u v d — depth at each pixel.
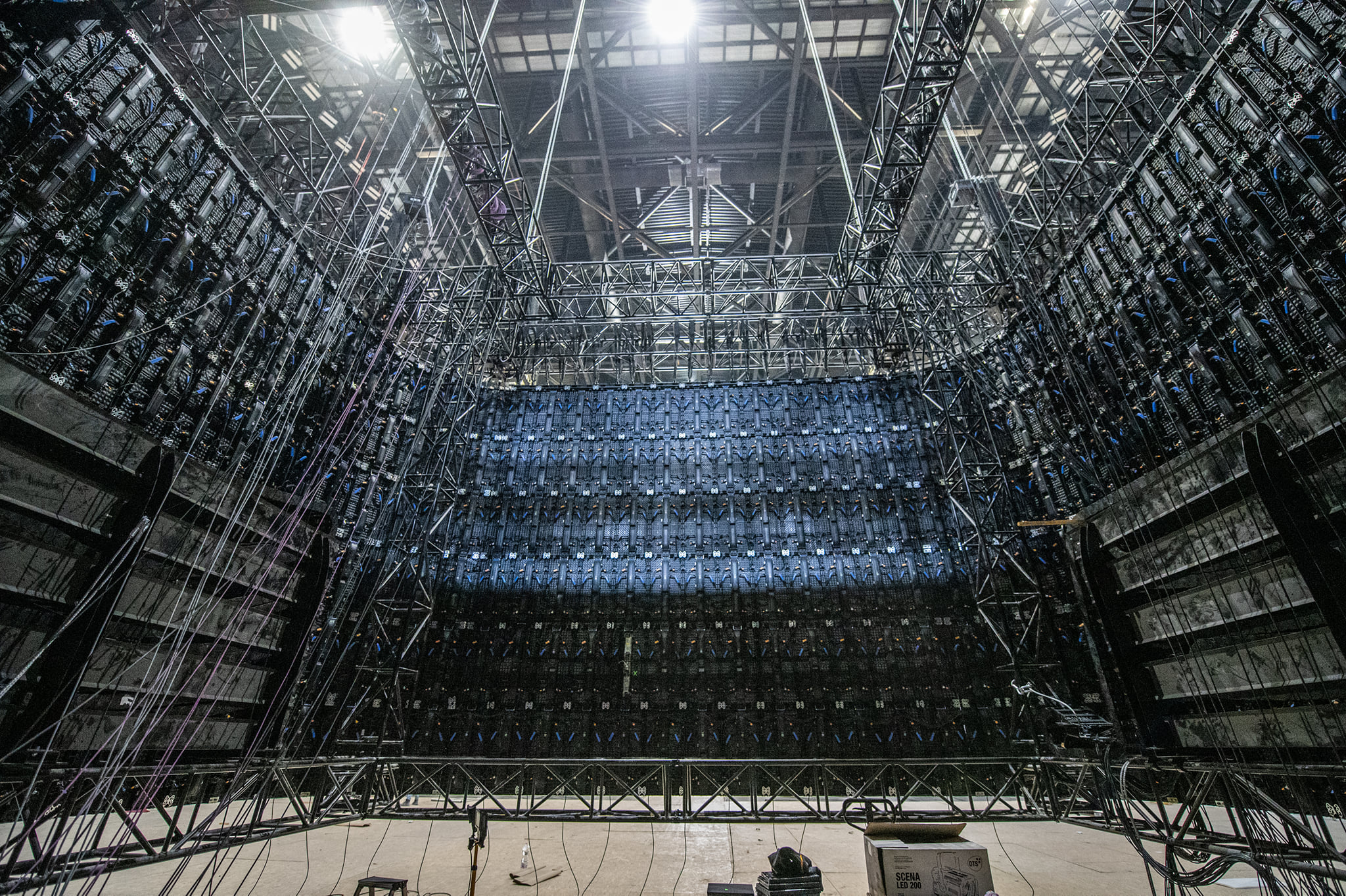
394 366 20.86
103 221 11.42
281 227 15.89
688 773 14.65
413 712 19.66
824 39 26.75
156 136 12.36
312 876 9.70
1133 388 15.60
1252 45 11.88
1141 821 13.16
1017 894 8.82
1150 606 15.20
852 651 20.44
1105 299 16.39
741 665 20.45
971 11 14.69
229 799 11.99
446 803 15.01
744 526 22.59
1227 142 12.66
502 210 21.16
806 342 27.19
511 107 29.97
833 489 22.89
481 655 20.77
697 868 10.30
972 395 22.47
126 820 9.85
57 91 10.48
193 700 13.59
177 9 13.48
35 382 10.27
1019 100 27.86
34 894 8.45
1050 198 18.50
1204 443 13.34
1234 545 12.95
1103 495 17.00
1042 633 19.23
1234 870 10.26
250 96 15.91
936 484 22.52
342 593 18.05
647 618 21.28
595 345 27.69
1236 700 13.22
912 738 19.17
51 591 10.84
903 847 7.98
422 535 21.23
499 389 25.14
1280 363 11.98
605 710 20.03
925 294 23.44
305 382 16.92
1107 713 16.67
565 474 23.77
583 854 11.36
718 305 26.19
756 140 28.92
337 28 23.28
